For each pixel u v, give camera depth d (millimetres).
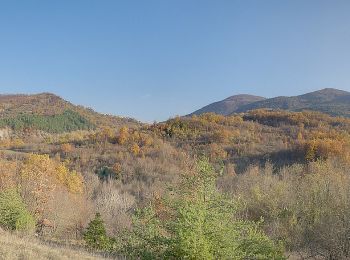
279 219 29625
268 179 39594
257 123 124312
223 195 13656
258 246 13828
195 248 11539
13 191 25875
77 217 39219
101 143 105938
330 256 23141
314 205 29109
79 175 61875
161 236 13117
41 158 51406
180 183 14141
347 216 23656
